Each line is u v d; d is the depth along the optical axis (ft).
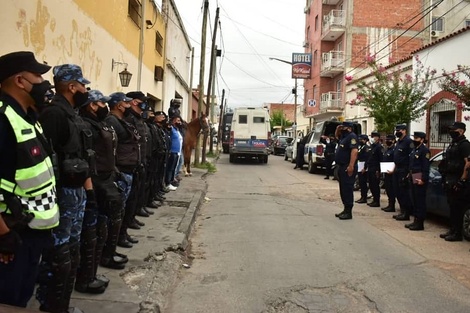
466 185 23.97
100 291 14.39
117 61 37.09
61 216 11.09
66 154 11.17
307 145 66.33
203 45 64.13
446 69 52.42
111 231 16.48
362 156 38.04
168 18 62.08
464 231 24.95
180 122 37.22
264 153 79.30
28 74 9.05
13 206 8.66
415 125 58.23
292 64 132.26
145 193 26.71
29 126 8.99
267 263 19.90
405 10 108.06
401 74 64.13
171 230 23.75
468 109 40.19
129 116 20.92
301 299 15.71
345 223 29.04
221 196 39.47
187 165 50.57
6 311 7.51
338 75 116.37
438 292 16.69
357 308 15.01
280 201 37.40
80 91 11.68
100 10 31.65
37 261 9.66
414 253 22.11
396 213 33.22
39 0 20.84
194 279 17.75
